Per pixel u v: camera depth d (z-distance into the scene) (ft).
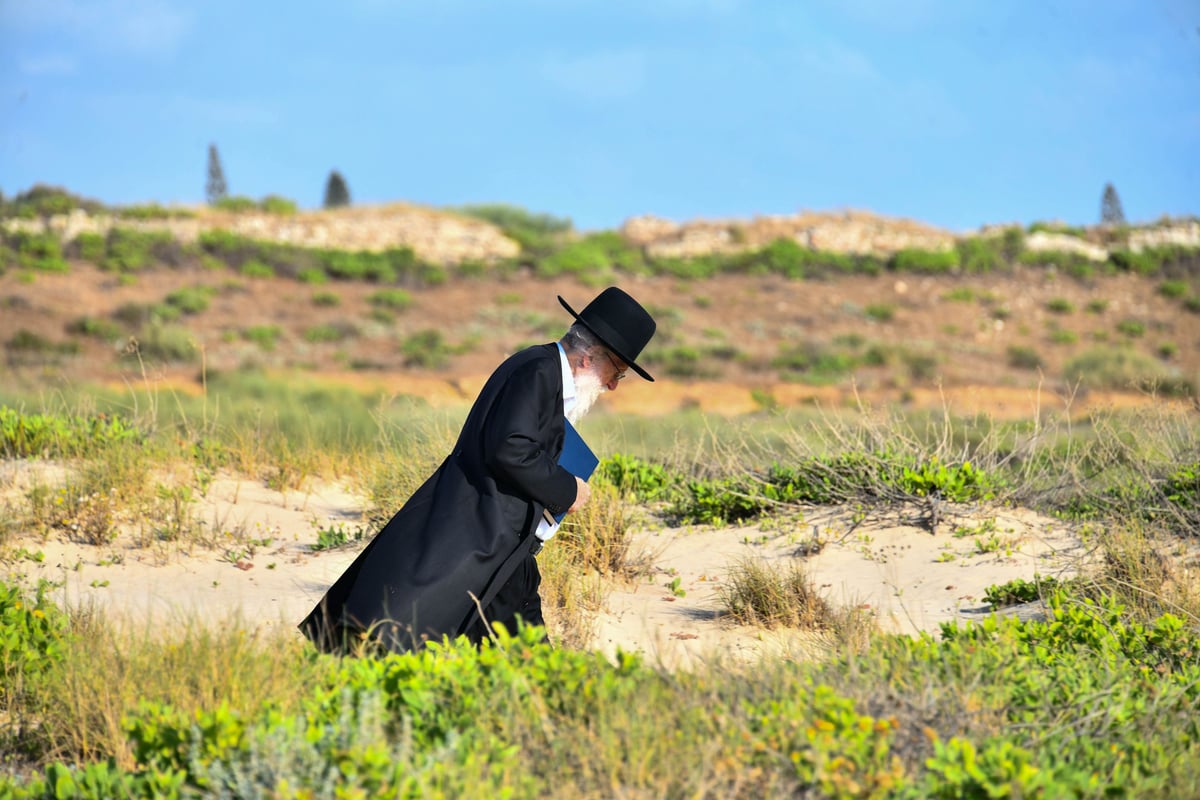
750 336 479.82
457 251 567.18
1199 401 109.70
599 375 53.01
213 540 86.02
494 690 39.52
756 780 34.53
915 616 73.56
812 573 84.58
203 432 123.13
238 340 425.28
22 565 77.36
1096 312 529.86
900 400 339.57
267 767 34.01
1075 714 41.83
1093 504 94.58
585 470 53.16
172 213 558.56
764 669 43.34
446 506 50.42
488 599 49.37
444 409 131.13
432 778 33.65
